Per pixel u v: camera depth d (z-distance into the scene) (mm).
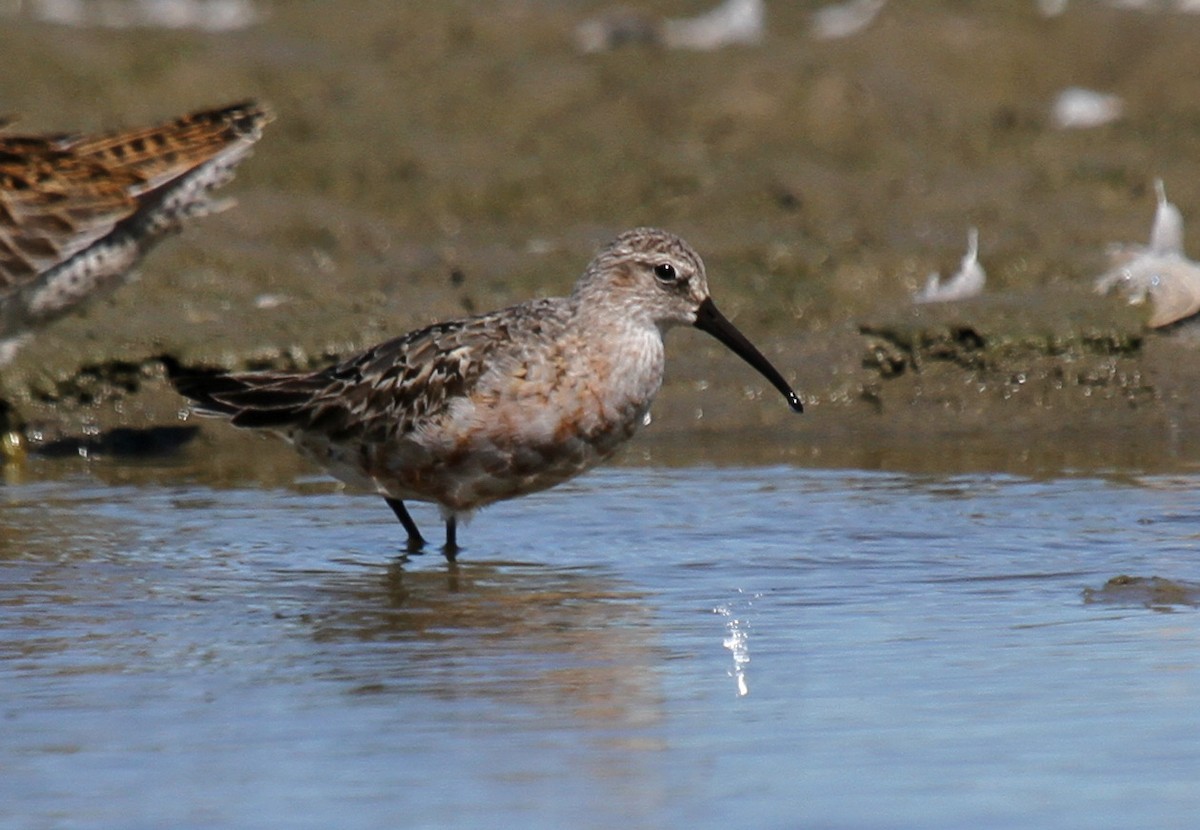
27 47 23938
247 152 15391
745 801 7723
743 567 11852
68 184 14664
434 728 8703
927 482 14320
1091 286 17891
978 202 20734
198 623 10656
